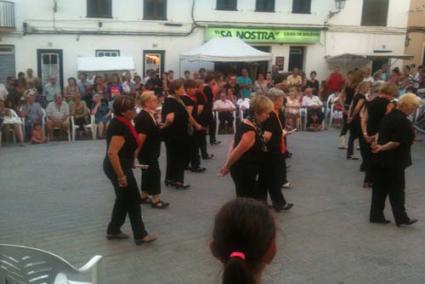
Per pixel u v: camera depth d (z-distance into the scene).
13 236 5.77
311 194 7.69
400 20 23.61
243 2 20.34
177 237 5.82
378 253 5.55
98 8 18.23
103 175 8.58
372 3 22.92
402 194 6.30
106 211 6.70
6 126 11.51
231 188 7.91
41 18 17.47
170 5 19.23
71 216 6.48
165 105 7.54
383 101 7.53
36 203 7.01
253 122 5.66
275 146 6.44
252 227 1.72
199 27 19.80
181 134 7.59
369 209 7.04
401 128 6.04
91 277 3.48
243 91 15.48
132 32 18.84
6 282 3.25
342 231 6.17
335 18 22.28
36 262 3.26
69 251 5.38
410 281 4.92
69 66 18.19
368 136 7.76
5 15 16.72
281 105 6.46
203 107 9.42
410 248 5.71
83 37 18.20
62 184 7.99
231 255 1.73
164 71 19.62
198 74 15.12
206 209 6.85
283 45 21.56
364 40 23.14
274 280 4.82
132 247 5.50
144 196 6.94
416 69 22.22
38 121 12.00
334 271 5.07
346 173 9.04
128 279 4.79
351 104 10.03
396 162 6.14
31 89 14.05
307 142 12.05
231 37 18.73
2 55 17.31
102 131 12.74
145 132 6.48
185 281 4.78
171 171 7.78
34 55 17.66
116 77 15.17
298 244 5.71
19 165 9.25
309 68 22.33
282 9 21.12
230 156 5.65
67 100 13.10
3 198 7.21
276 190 6.66
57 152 10.47
